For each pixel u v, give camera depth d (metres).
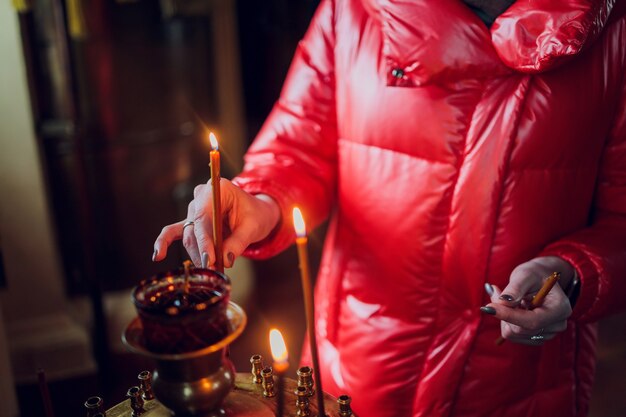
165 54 2.59
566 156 1.06
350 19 1.21
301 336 2.84
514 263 1.10
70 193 2.60
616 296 1.05
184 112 2.75
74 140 2.32
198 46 2.81
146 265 2.77
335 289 1.29
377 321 1.22
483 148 1.08
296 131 1.29
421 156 1.13
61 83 2.47
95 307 2.47
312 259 3.38
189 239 0.90
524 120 1.05
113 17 2.43
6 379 2.29
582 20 0.93
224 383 0.65
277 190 1.17
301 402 0.75
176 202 2.78
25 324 2.62
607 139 1.10
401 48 1.07
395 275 1.19
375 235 1.21
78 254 2.68
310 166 1.28
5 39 2.38
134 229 2.71
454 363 1.16
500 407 1.17
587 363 1.23
